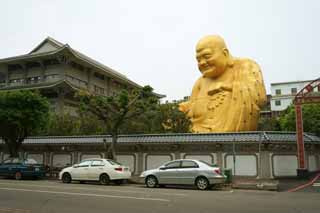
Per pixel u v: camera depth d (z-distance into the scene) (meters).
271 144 22.72
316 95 22.16
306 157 24.58
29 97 28.80
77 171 20.34
